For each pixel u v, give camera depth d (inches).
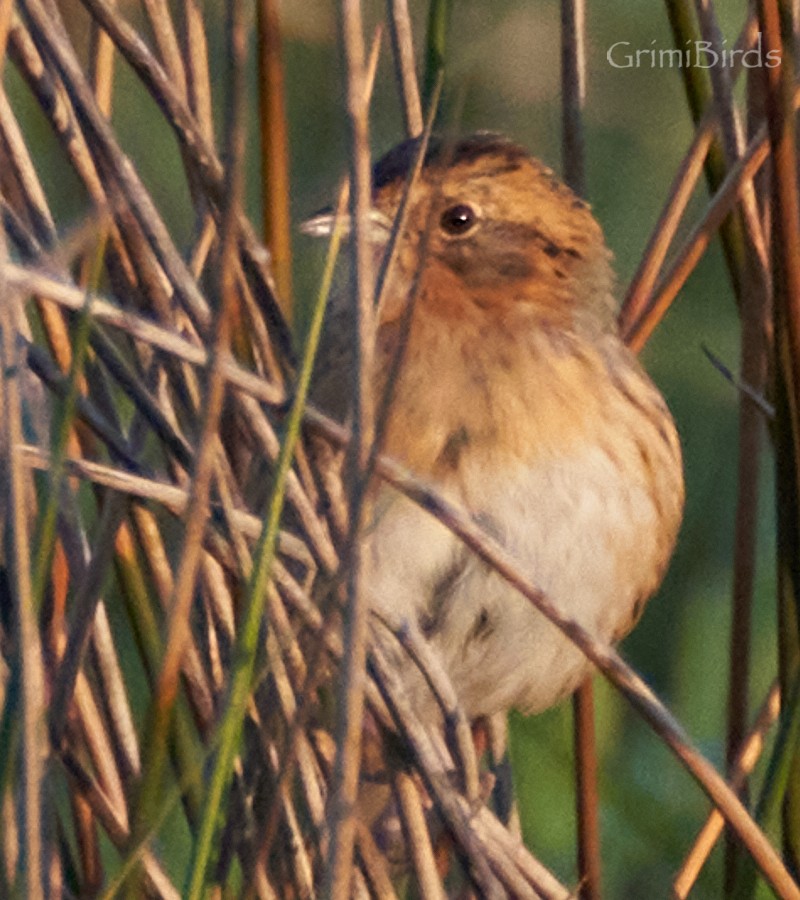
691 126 535.2
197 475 216.4
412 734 248.1
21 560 207.0
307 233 324.5
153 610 266.5
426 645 255.0
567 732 399.2
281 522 252.8
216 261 237.9
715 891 382.3
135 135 461.1
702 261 530.6
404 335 216.1
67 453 253.1
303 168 481.1
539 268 331.6
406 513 308.8
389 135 442.0
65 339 260.1
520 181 331.6
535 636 320.5
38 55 245.8
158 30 260.4
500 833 261.7
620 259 525.0
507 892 263.6
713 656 442.9
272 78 270.7
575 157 343.0
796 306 271.9
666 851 380.2
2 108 249.9
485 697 329.1
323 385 321.1
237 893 260.7
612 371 331.9
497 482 314.5
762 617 447.8
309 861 253.0
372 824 296.7
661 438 336.2
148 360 261.9
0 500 223.5
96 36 277.4
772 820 263.0
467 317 325.4
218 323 212.8
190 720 270.5
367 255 213.5
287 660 243.8
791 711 264.5
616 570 327.0
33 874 211.6
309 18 411.2
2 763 215.6
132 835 229.1
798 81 286.4
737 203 311.4
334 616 233.8
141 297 253.0
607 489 322.7
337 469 247.4
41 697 227.0
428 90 309.0
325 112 482.9
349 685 218.4
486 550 238.8
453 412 313.9
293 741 225.9
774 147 269.7
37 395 235.1
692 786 411.8
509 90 473.4
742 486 321.7
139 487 229.3
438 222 325.7
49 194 360.2
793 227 270.4
